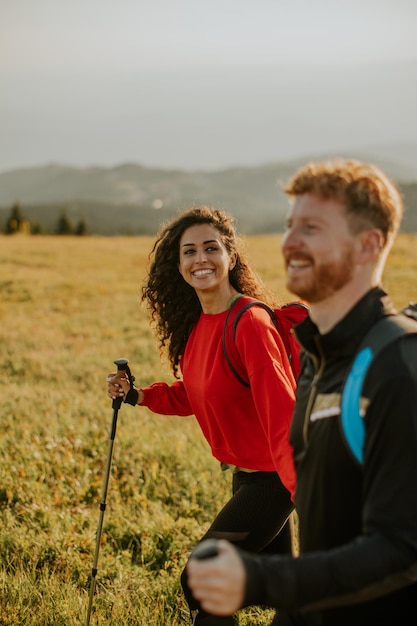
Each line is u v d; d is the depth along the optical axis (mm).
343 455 1671
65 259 33281
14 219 94000
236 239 3592
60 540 4695
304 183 1773
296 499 1922
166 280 3609
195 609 3104
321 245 1731
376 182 1751
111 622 3664
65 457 6324
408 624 1703
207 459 6445
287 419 2824
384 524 1489
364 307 1751
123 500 5660
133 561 4688
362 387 1625
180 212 3736
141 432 7328
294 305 3312
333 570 1448
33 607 3822
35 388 10453
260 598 1443
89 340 15367
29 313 19516
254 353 2994
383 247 1792
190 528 4953
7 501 5613
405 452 1514
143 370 11984
